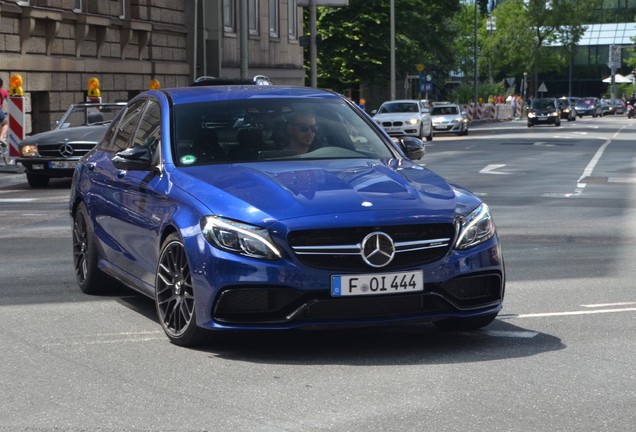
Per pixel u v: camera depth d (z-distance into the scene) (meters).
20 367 7.59
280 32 56.59
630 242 14.23
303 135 9.32
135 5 39.72
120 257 9.66
